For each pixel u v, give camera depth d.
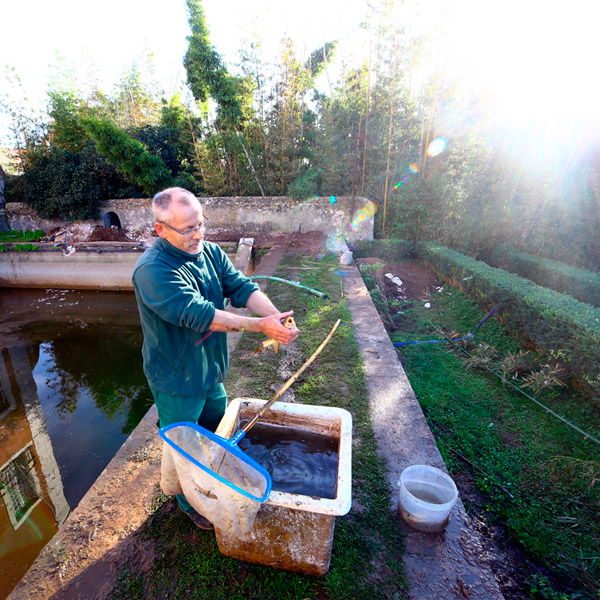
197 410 1.80
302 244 10.50
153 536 1.99
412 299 7.41
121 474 2.43
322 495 1.68
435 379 4.32
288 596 1.69
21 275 11.75
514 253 8.27
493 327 5.44
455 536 2.03
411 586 1.76
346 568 1.81
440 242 9.82
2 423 5.09
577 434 3.30
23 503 3.52
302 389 3.40
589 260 7.44
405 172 10.25
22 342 7.89
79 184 12.48
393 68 9.95
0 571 2.72
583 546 2.31
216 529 1.76
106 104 17.30
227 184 12.52
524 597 2.00
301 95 11.64
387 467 2.48
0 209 13.41
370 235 11.05
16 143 15.42
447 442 3.26
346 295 6.17
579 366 3.68
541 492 2.74
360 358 4.00
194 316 1.47
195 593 1.71
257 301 1.92
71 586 1.76
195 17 10.41
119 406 5.34
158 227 1.58
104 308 9.96
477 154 9.27
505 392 4.05
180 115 14.76
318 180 11.80
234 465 1.65
